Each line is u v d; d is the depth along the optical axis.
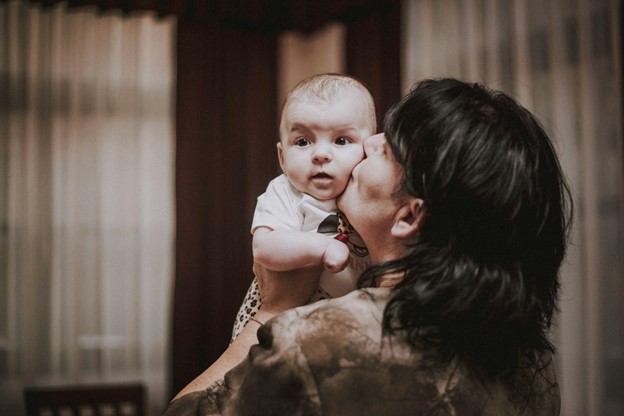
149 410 3.98
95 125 3.95
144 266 4.02
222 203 4.11
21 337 3.78
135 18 4.04
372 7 3.72
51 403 2.93
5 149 3.81
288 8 4.25
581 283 2.76
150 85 4.06
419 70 3.54
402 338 0.86
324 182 1.10
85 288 3.92
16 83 3.85
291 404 0.84
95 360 3.90
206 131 4.09
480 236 0.87
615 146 2.68
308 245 1.02
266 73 4.27
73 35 3.94
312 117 1.13
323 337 0.85
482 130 0.88
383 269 0.90
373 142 1.06
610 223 2.69
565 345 2.79
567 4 2.87
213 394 0.92
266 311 1.06
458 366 0.88
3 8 3.85
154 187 4.05
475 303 0.85
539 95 2.97
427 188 0.88
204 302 4.03
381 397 0.84
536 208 0.89
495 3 3.17
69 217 3.88
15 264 3.81
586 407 2.75
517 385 0.93
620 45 2.62
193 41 4.09
